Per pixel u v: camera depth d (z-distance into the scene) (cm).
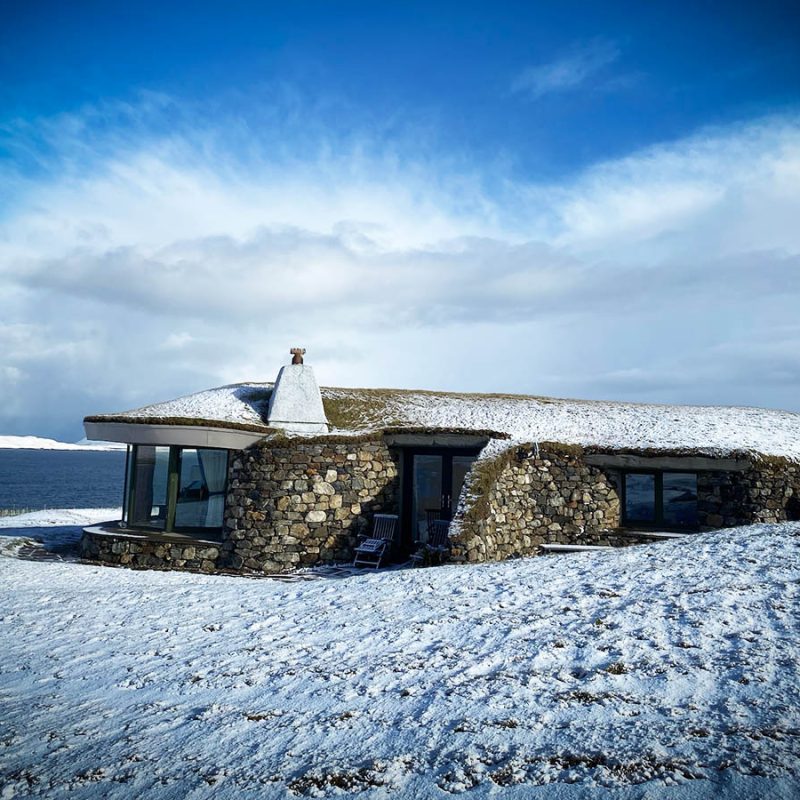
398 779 426
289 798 414
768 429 1808
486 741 466
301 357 1833
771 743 414
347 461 1634
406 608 875
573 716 493
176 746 509
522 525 1578
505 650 657
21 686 680
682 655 589
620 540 1603
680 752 417
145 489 1758
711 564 935
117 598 1087
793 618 662
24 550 1841
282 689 615
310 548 1573
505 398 2164
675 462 1605
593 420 1884
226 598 1058
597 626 698
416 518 1720
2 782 461
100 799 431
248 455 1639
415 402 2031
